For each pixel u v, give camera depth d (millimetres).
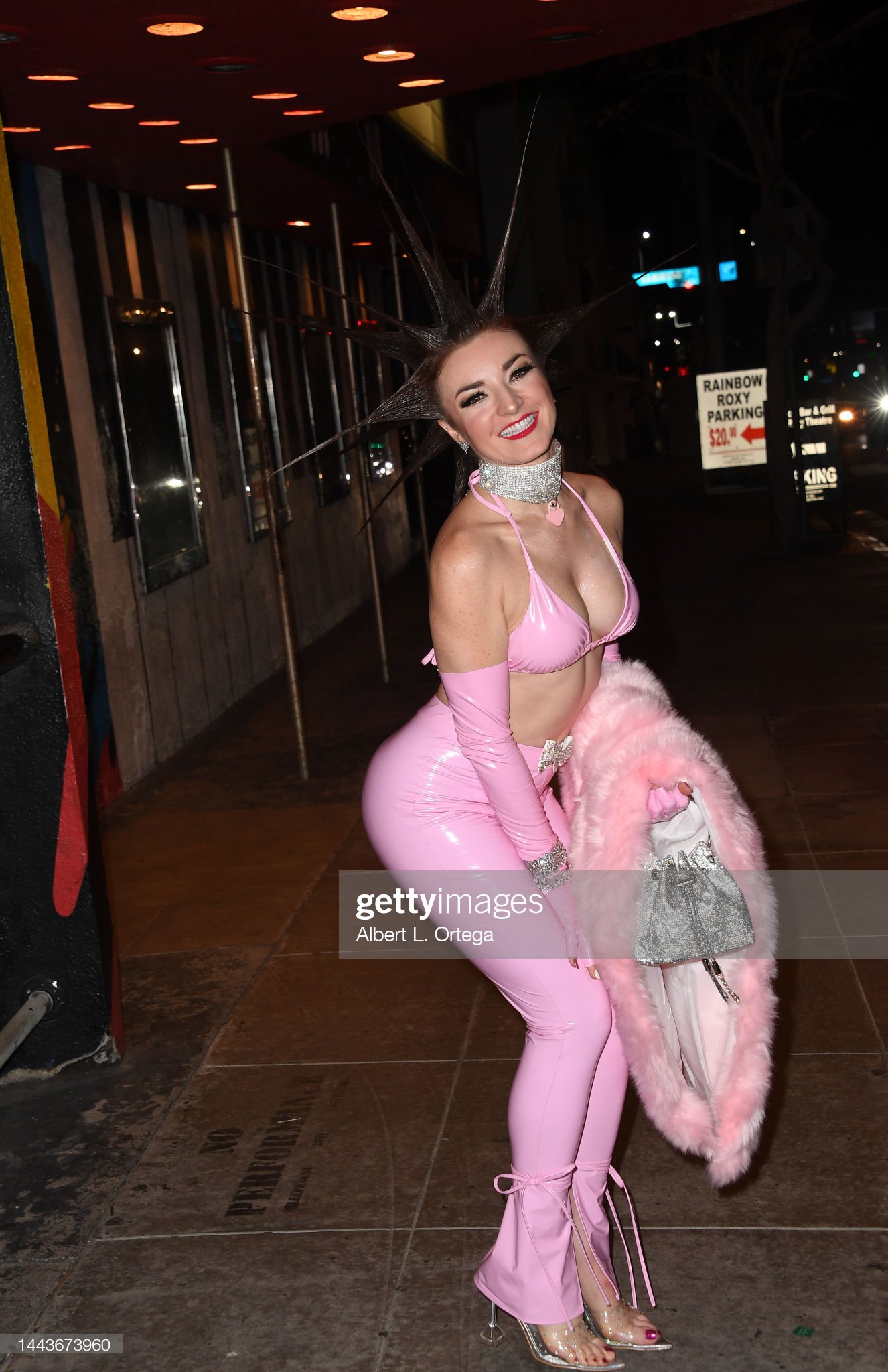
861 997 4176
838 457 15398
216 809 7168
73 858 4047
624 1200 3191
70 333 7301
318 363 13273
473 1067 3938
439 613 2525
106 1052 4145
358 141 9422
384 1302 2873
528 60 5590
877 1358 2582
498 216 21109
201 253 9773
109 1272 3055
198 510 9227
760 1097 2582
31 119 5824
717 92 15062
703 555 15977
